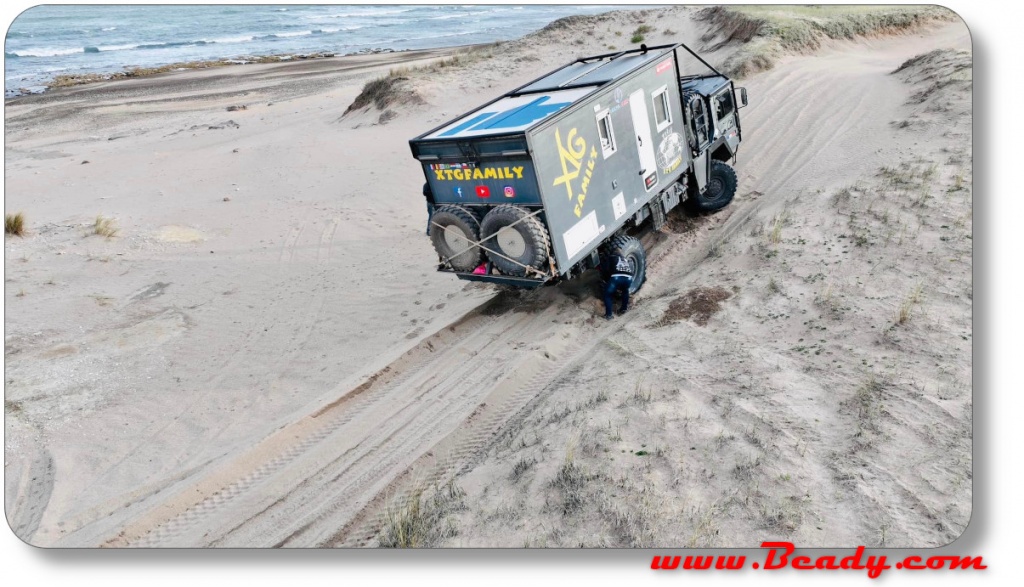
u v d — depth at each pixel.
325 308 12.12
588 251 9.20
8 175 22.42
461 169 9.08
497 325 10.06
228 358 10.72
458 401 8.24
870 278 8.34
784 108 16.81
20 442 8.77
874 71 18.73
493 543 5.23
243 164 22.44
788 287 8.64
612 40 34.16
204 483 7.41
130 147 26.42
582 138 8.94
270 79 42.47
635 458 5.80
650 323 8.77
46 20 85.19
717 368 7.17
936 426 5.76
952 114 12.41
